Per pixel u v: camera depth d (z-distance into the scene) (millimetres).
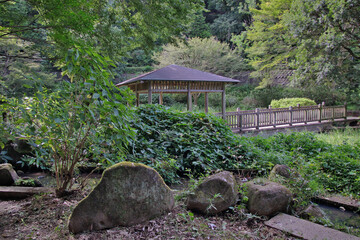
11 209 2855
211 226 2492
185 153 4594
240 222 2639
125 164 2496
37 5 2729
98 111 2561
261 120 12273
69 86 2699
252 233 2416
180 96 22719
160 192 2672
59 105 2814
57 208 2758
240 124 11555
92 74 2516
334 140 8938
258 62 20344
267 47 19281
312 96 20812
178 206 2877
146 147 4277
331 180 4215
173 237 2264
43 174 4387
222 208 2791
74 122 2605
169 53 22031
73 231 2305
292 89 21375
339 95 20016
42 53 3078
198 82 10977
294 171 3580
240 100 23000
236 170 4441
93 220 2357
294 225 2539
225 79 10945
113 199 2418
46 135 2746
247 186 3033
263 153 5137
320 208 3266
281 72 21422
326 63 11719
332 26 11266
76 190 3133
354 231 2568
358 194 3686
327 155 4996
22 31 2953
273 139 6844
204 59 22625
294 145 6457
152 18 4766
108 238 2236
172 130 4832
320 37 11523
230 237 2316
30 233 2311
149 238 2246
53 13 2666
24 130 2936
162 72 10000
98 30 4289
